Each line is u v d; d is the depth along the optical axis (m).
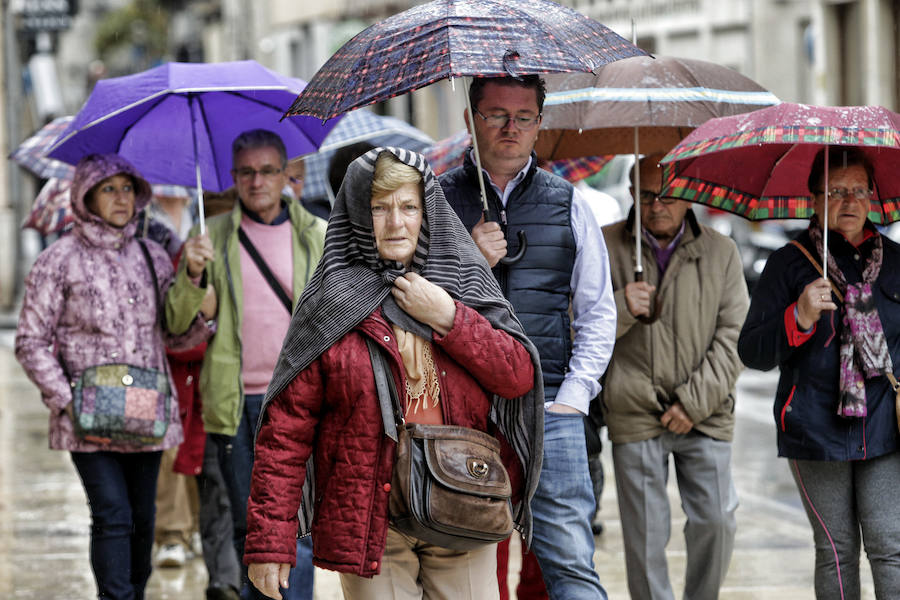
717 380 13.05
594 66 9.98
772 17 63.31
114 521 13.32
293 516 9.23
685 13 66.88
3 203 62.56
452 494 9.05
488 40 9.84
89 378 13.25
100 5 172.25
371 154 9.23
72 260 13.45
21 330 13.30
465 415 9.37
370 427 9.11
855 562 12.24
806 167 12.70
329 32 88.00
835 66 58.56
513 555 17.75
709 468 13.20
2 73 62.00
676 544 18.30
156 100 14.88
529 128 11.30
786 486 22.12
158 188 19.95
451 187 11.61
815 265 12.02
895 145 10.86
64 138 13.95
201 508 15.94
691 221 13.43
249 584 13.55
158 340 13.76
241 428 13.77
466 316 9.24
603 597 11.13
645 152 14.99
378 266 9.25
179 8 135.62
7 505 21.03
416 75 9.76
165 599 16.06
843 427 11.88
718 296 13.25
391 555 9.45
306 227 14.15
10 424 29.58
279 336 13.86
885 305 11.96
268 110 15.30
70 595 15.90
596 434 13.72
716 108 12.89
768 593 15.88
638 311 12.76
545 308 11.34
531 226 11.42
